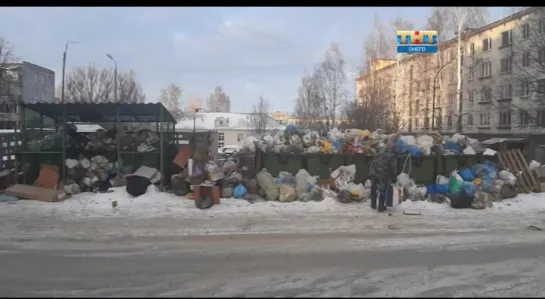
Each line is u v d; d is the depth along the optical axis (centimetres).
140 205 1034
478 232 825
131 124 1576
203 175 1136
